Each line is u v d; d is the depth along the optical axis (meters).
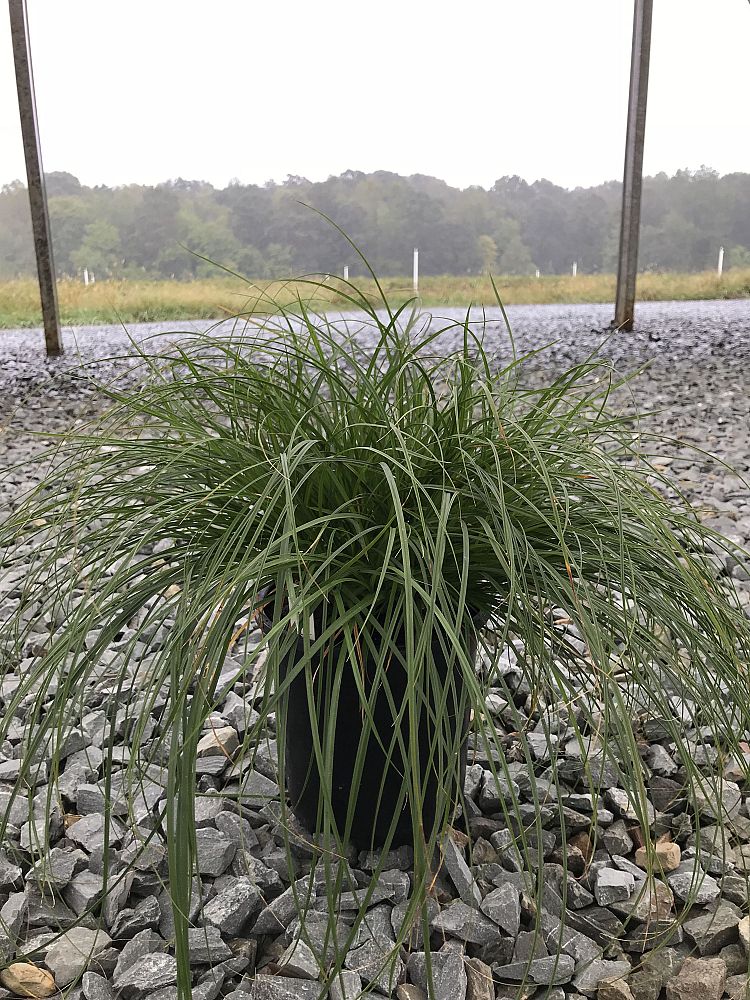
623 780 0.95
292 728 1.21
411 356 1.08
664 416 4.01
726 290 11.58
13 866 1.23
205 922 1.09
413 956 1.05
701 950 1.12
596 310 8.84
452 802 1.19
